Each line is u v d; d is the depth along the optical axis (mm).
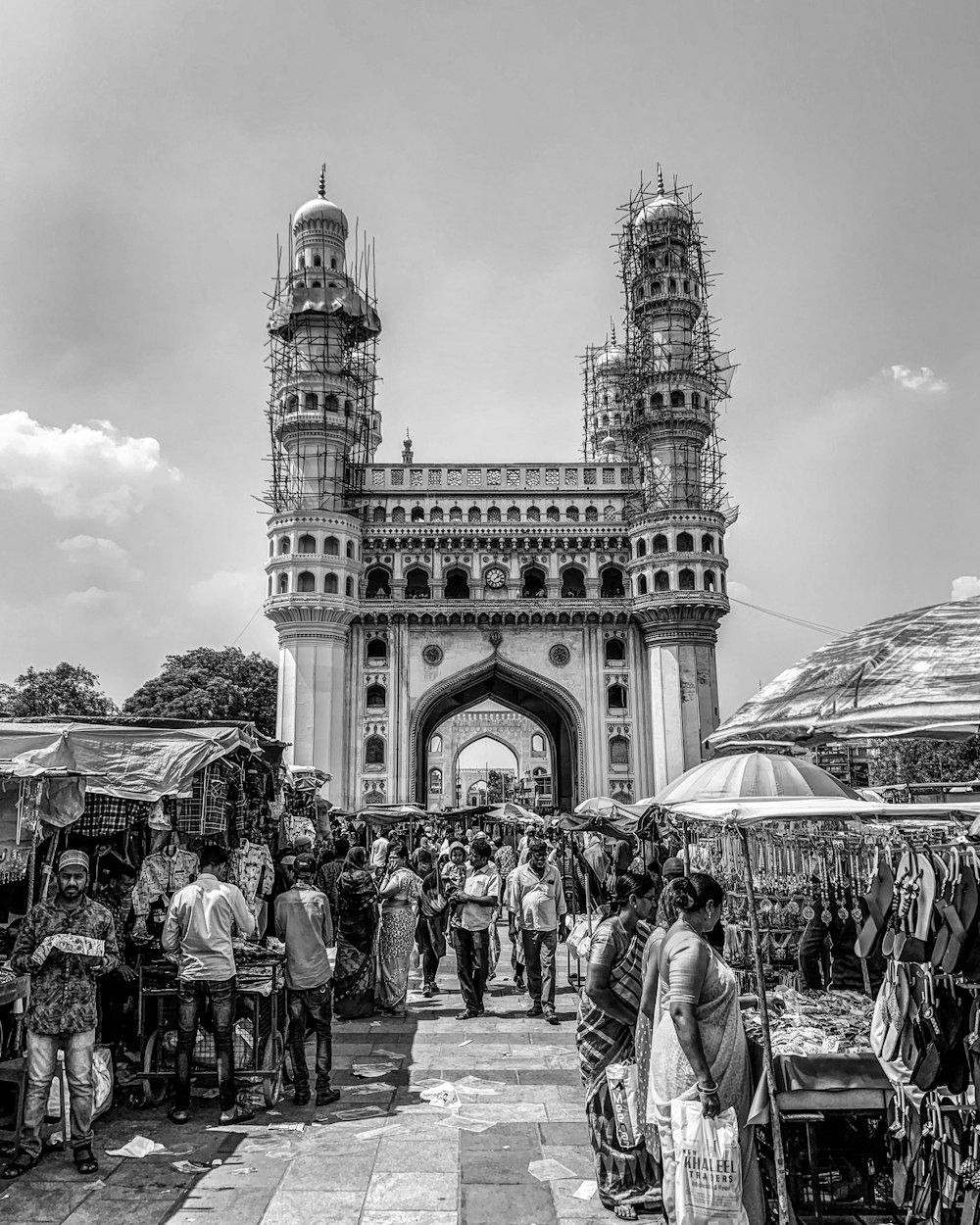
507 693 34562
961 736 5977
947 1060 4285
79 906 5609
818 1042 4895
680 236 35031
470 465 33500
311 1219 4730
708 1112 3965
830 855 7215
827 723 5070
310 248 34688
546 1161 5473
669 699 30719
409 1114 6332
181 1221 4711
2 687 37406
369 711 31203
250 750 8547
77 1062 5395
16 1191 5082
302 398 32969
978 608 5332
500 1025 9219
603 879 12914
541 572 33281
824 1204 4676
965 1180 4145
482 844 9945
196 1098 6672
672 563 31141
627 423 35656
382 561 32656
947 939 4273
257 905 8914
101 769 6773
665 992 4277
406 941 9781
